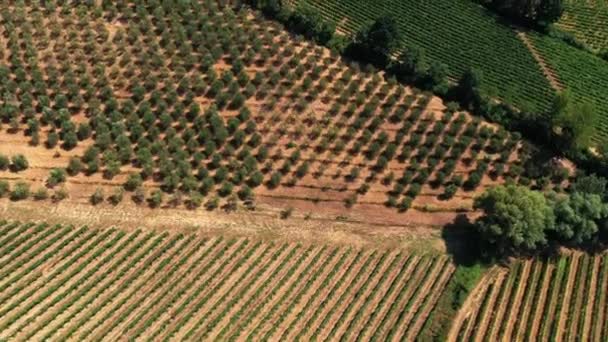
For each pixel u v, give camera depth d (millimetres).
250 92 110062
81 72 109875
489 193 95875
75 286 85500
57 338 80125
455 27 130625
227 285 88250
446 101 114875
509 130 112250
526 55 126938
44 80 108812
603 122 117812
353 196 99938
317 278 90812
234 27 119375
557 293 93625
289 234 95438
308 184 101125
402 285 91438
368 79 115688
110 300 84750
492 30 131500
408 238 96938
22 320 81625
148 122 104062
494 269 96062
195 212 96312
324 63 116625
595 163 108000
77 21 117500
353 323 85750
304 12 120750
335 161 104250
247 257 91500
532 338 88125
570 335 88875
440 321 87688
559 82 123125
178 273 88875
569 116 105938
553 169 106562
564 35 136375
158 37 117000
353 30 126500
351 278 91438
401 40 122562
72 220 93250
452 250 96188
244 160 102062
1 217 92250
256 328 83875
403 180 102625
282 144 105312
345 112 110188
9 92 104938
